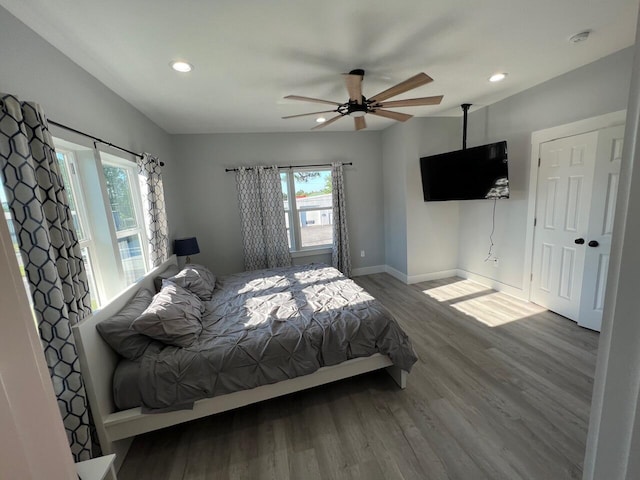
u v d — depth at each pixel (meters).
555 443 1.65
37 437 0.41
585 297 2.84
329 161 4.71
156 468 1.65
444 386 2.16
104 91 2.34
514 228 3.60
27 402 0.40
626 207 0.33
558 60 2.47
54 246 1.48
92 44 1.81
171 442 1.82
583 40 2.14
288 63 2.24
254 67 2.27
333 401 2.09
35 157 1.41
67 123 1.86
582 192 2.79
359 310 2.24
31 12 1.48
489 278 4.08
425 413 1.92
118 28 1.69
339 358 1.99
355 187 4.90
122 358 1.83
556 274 3.14
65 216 1.55
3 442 0.35
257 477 1.57
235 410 2.05
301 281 3.14
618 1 1.69
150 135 3.31
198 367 1.74
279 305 2.45
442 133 4.26
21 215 1.29
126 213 2.82
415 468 1.56
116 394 1.65
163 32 1.76
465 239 4.48
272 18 1.69
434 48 2.14
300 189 4.78
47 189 1.45
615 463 0.38
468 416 1.88
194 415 1.75
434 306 3.59
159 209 3.06
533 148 3.20
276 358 1.86
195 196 4.29
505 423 1.80
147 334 1.80
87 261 2.15
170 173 3.86
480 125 3.83
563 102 2.84
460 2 1.65
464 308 3.48
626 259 0.33
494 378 2.21
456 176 3.75
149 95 2.66
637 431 0.34
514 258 3.65
